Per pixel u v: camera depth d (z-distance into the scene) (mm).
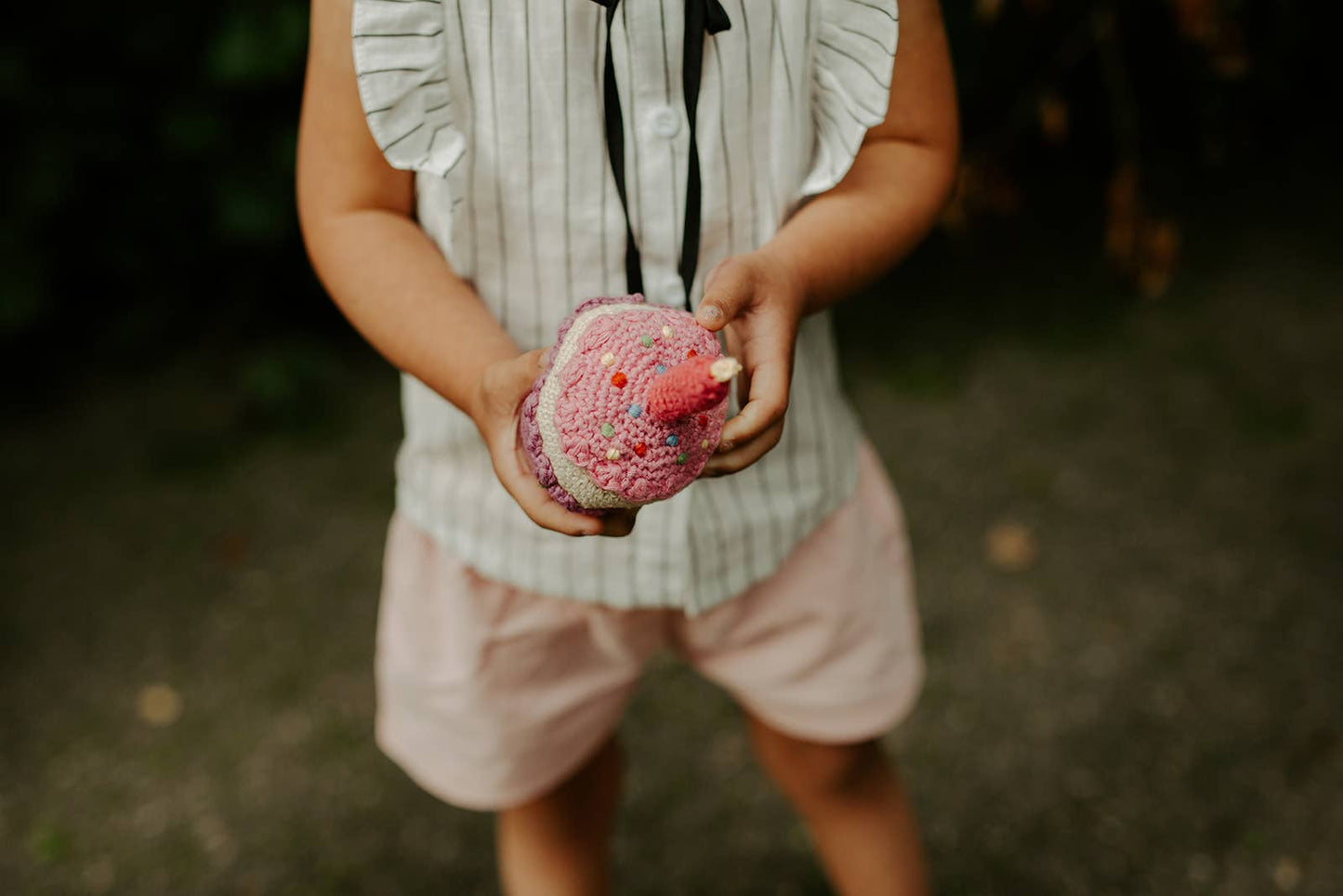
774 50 917
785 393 834
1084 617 2168
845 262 941
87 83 2854
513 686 1154
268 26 2592
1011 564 2316
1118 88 2854
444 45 879
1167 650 2078
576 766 1230
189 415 2875
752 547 1103
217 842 1820
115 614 2279
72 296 3158
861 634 1193
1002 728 1937
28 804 1892
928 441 2715
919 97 991
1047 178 3703
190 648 2201
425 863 1774
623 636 1147
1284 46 3469
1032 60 3156
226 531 2502
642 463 775
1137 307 3182
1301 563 2260
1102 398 2824
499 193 947
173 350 3102
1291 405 2746
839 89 929
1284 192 3646
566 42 883
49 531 2502
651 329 791
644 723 1990
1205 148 3455
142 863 1788
